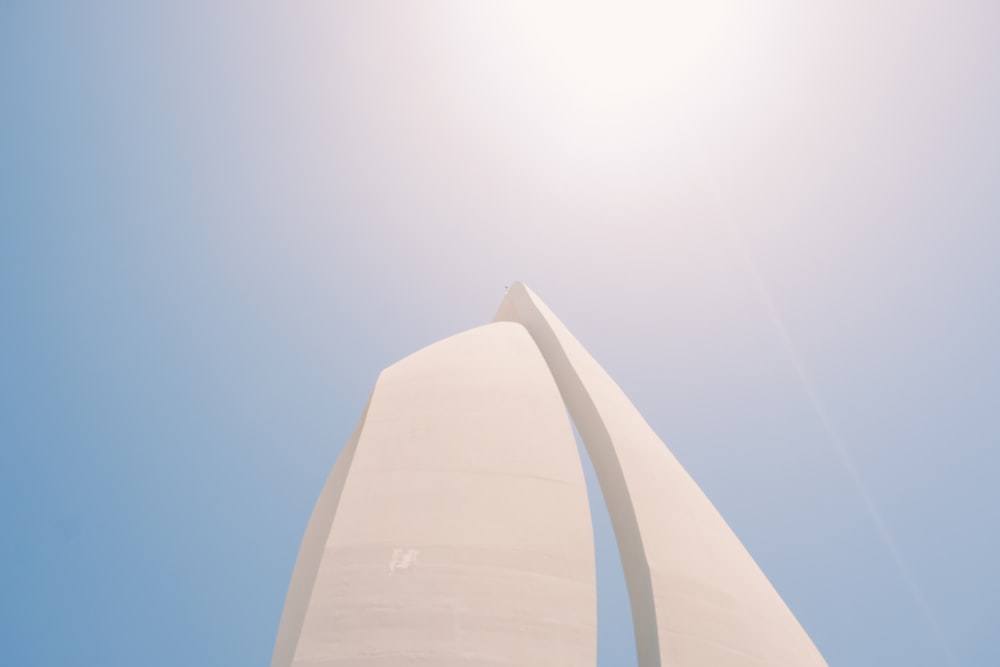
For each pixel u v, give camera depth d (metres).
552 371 14.66
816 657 12.78
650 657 10.72
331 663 9.50
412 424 12.23
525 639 9.85
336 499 14.73
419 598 10.00
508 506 11.12
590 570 10.73
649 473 12.68
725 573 12.29
